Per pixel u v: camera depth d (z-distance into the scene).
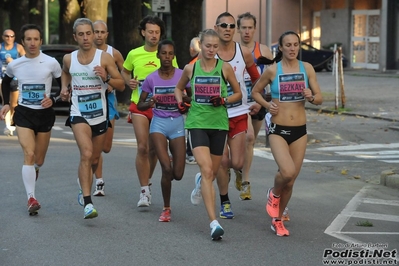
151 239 13.13
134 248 12.52
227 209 14.82
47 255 12.06
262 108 16.52
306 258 11.98
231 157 14.67
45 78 14.83
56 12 101.69
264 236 13.42
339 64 38.50
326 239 13.27
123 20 40.69
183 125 14.53
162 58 14.41
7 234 13.41
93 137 14.62
